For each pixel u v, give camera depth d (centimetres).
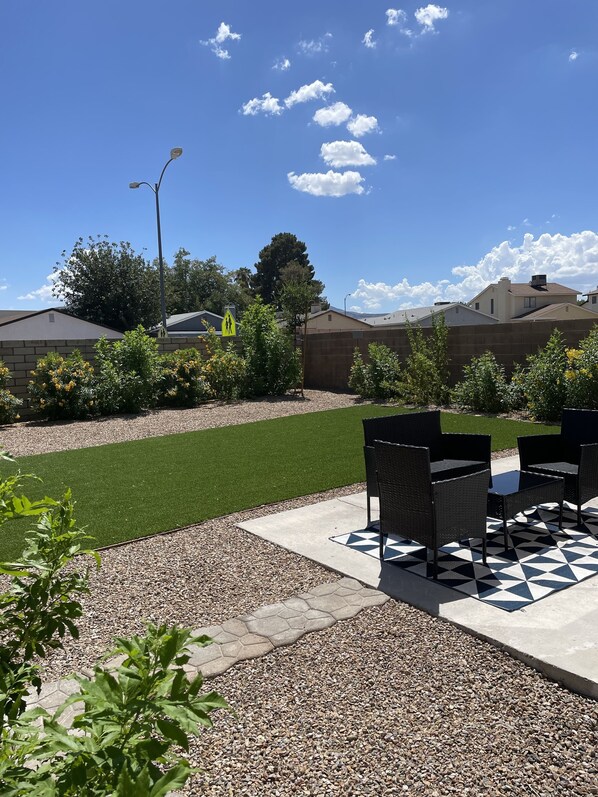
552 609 346
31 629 174
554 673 281
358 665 297
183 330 3859
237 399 1494
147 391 1353
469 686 278
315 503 587
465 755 231
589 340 994
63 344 1344
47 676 296
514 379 1138
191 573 422
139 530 514
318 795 214
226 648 313
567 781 217
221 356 1504
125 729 121
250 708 265
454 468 506
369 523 516
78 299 3416
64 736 118
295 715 259
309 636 326
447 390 1261
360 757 232
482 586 382
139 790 97
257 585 399
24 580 402
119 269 3447
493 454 772
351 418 1145
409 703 266
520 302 4609
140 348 1350
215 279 6425
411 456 401
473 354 1265
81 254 3406
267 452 844
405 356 1454
